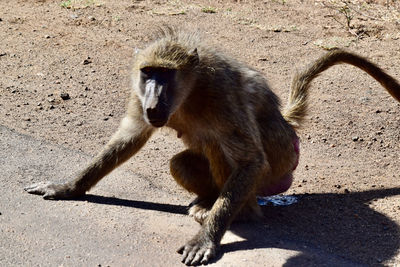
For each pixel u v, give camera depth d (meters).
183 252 5.07
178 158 6.12
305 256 5.13
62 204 5.91
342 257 5.26
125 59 10.40
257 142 5.68
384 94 9.34
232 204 5.41
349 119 8.59
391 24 11.93
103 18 12.09
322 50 10.80
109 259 4.95
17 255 4.91
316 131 8.34
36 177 6.48
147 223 5.66
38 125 8.05
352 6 12.92
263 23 11.98
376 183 7.02
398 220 6.06
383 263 5.21
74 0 13.02
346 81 9.83
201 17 12.18
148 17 12.17
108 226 5.50
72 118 8.38
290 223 5.98
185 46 5.68
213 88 5.53
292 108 6.98
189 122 5.79
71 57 10.38
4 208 5.68
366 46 10.89
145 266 4.89
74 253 5.00
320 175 7.24
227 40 11.06
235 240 5.49
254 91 5.98
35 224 5.43
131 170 7.10
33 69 9.87
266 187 6.34
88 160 7.10
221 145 5.64
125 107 8.84
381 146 8.02
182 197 6.52
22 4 12.91
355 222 6.02
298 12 12.67
